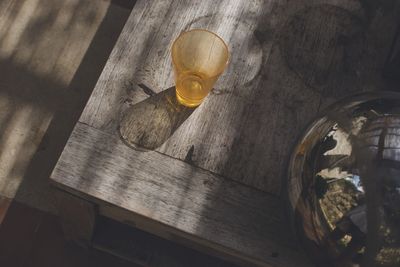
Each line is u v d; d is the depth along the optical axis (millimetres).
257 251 883
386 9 1027
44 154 1295
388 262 753
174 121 927
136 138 914
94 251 1229
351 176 752
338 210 762
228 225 890
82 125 915
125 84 940
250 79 963
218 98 946
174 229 893
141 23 978
